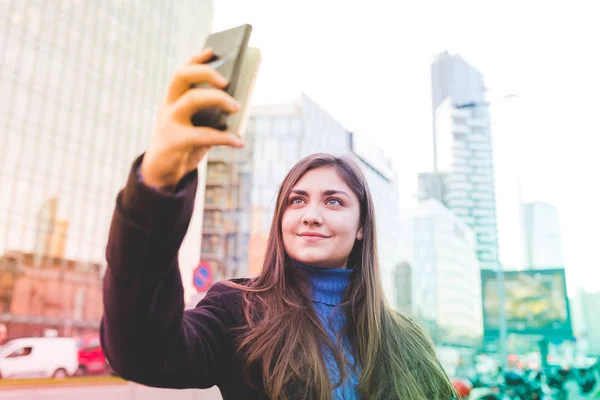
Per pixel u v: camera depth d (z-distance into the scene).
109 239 0.64
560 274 24.34
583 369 12.91
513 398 11.27
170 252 0.64
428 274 76.50
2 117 36.44
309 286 1.20
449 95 76.38
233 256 51.50
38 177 37.75
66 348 16.62
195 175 0.62
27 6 38.94
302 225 1.19
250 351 1.04
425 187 80.94
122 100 45.00
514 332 23.89
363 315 1.21
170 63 50.41
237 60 0.59
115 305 0.65
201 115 0.56
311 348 1.07
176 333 0.73
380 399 1.14
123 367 0.69
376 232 1.35
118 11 45.56
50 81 39.72
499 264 19.86
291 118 55.28
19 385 8.85
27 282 35.44
